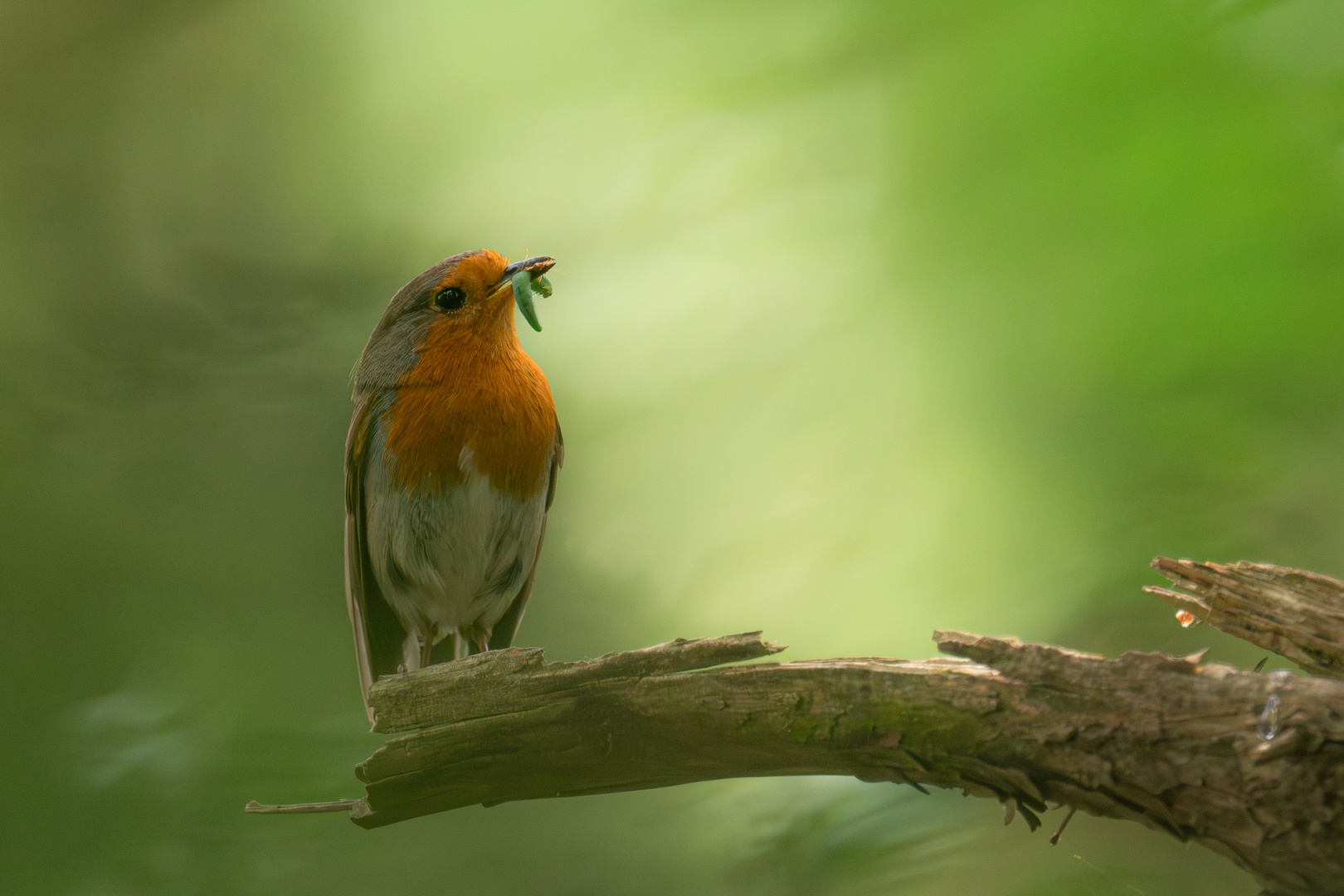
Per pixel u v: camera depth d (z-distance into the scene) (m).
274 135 17.72
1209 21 9.45
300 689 11.76
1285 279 9.01
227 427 14.38
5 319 15.70
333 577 13.49
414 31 15.43
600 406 13.19
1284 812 4.15
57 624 13.10
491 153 15.08
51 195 17.83
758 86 12.70
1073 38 10.18
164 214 17.55
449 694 5.43
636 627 12.40
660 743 5.23
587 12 14.00
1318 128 9.13
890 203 11.98
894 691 4.81
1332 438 9.24
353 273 15.90
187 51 18.27
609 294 13.46
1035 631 9.52
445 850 11.33
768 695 5.00
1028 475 10.93
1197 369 9.34
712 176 12.87
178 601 13.29
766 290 12.80
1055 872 7.79
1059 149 10.23
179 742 10.04
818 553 11.74
